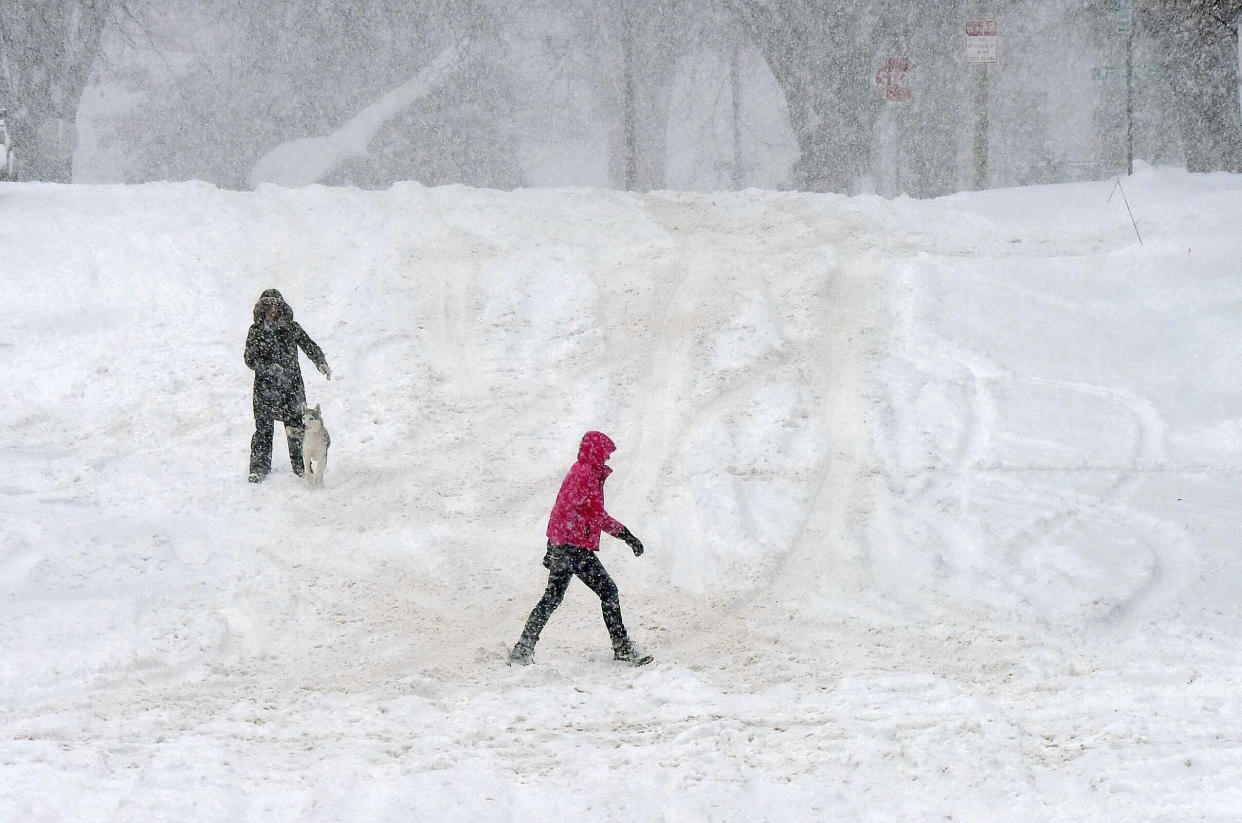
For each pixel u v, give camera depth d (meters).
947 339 56.62
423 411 51.94
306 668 30.50
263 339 45.25
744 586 37.19
